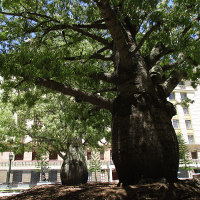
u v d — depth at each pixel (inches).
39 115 672.4
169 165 218.5
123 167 226.8
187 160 1245.1
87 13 287.9
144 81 257.4
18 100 410.9
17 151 691.4
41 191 330.3
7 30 299.6
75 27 292.8
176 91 1694.1
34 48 265.1
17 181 1342.3
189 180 226.5
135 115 237.9
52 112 666.8
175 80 279.7
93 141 701.9
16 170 1360.7
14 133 647.8
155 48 300.7
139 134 227.1
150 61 285.4
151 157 216.8
